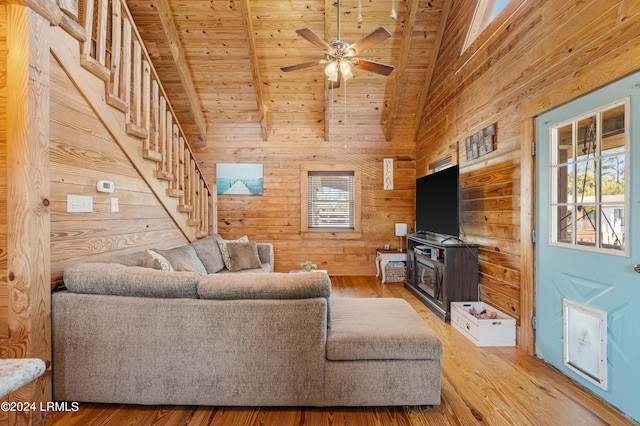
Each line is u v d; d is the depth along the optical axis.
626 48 1.71
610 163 1.87
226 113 5.27
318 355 1.79
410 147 5.56
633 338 1.71
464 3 3.65
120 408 1.83
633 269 1.70
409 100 5.06
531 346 2.51
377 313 2.21
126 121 2.60
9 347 1.69
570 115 2.14
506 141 2.85
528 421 1.72
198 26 4.10
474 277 3.28
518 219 2.67
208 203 4.66
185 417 1.76
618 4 1.75
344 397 1.79
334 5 3.87
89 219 2.23
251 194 5.53
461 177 3.76
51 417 1.75
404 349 1.78
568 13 2.11
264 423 1.71
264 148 5.54
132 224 2.76
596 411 1.80
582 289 2.06
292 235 5.56
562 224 2.27
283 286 1.83
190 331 1.79
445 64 4.21
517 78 2.68
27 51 1.67
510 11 2.78
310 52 4.39
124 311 1.79
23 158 1.68
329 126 5.46
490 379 2.15
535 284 2.50
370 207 5.58
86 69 2.16
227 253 4.12
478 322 2.68
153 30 3.96
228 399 1.80
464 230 3.69
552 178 2.33
